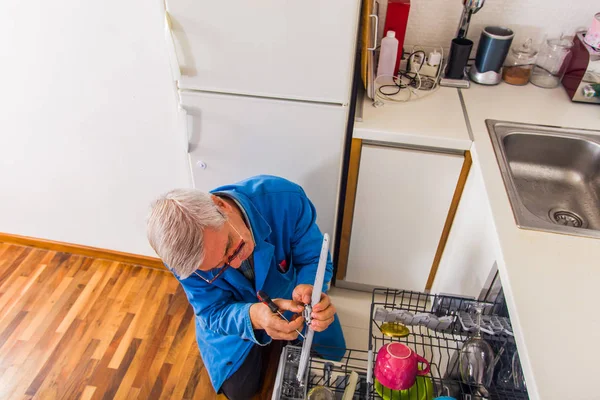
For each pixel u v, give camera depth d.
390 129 1.46
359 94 1.65
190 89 1.43
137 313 1.91
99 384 1.67
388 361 1.11
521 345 0.90
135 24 1.35
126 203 1.89
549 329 0.91
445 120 1.52
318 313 1.14
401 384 1.11
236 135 1.50
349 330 1.85
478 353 1.19
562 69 1.70
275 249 1.35
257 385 1.63
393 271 1.90
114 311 1.92
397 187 1.60
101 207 1.92
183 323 1.88
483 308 1.29
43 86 1.55
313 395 1.18
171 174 1.74
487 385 1.20
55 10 1.36
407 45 1.82
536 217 1.16
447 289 1.72
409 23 1.76
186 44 1.32
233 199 1.18
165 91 1.49
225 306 1.30
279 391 1.19
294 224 1.36
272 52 1.29
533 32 1.71
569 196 1.51
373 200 1.66
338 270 1.95
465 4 1.56
